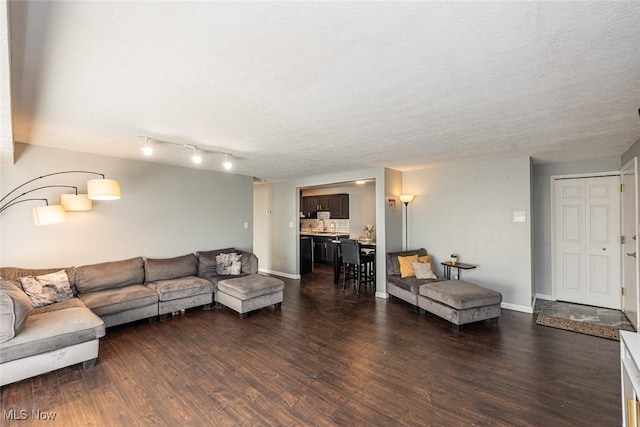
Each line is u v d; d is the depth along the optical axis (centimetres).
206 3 120
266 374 262
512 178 449
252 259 520
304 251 725
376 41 149
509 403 221
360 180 564
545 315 421
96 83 192
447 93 212
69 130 293
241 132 303
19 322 241
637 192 359
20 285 312
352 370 269
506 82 195
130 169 437
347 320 402
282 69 177
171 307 402
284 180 698
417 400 225
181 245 500
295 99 221
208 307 450
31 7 120
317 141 341
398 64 172
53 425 198
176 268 455
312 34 143
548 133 313
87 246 395
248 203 611
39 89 200
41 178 357
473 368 273
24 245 346
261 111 245
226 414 209
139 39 145
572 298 487
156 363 281
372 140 338
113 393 233
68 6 120
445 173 523
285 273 699
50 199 363
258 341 332
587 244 474
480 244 480
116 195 348
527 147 377
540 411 212
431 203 541
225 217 568
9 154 281
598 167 459
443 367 275
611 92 210
